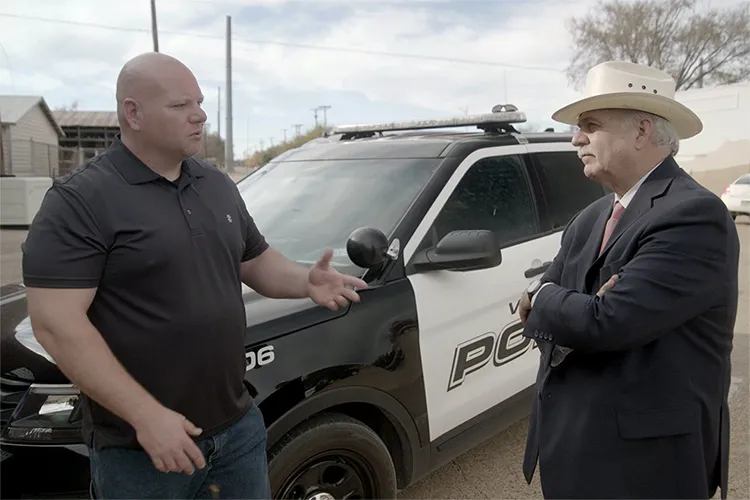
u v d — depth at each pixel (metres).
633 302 1.60
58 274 1.52
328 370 2.25
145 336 1.63
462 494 3.05
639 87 1.75
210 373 1.74
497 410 3.04
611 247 1.77
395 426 2.54
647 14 19.67
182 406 1.71
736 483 3.11
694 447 1.64
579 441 1.74
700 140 15.11
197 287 1.69
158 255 1.62
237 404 1.86
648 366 1.67
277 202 3.25
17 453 1.98
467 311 2.80
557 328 1.73
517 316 3.09
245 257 2.10
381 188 3.00
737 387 4.29
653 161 1.80
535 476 3.22
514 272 3.07
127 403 1.52
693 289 1.59
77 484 1.97
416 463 2.64
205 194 1.78
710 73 20.12
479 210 3.04
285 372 2.16
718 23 19.56
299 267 2.14
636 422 1.66
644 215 1.72
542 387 1.89
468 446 2.92
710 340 1.68
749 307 6.50
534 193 3.39
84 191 1.56
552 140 3.72
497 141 3.35
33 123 30.94
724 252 1.62
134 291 1.62
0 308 2.57
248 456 1.90
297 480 2.24
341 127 3.92
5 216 14.52
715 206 1.63
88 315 1.63
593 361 1.76
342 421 2.32
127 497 1.74
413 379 2.55
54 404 2.00
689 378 1.66
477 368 2.89
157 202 1.65
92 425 1.76
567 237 2.08
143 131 1.64
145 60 1.65
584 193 3.72
